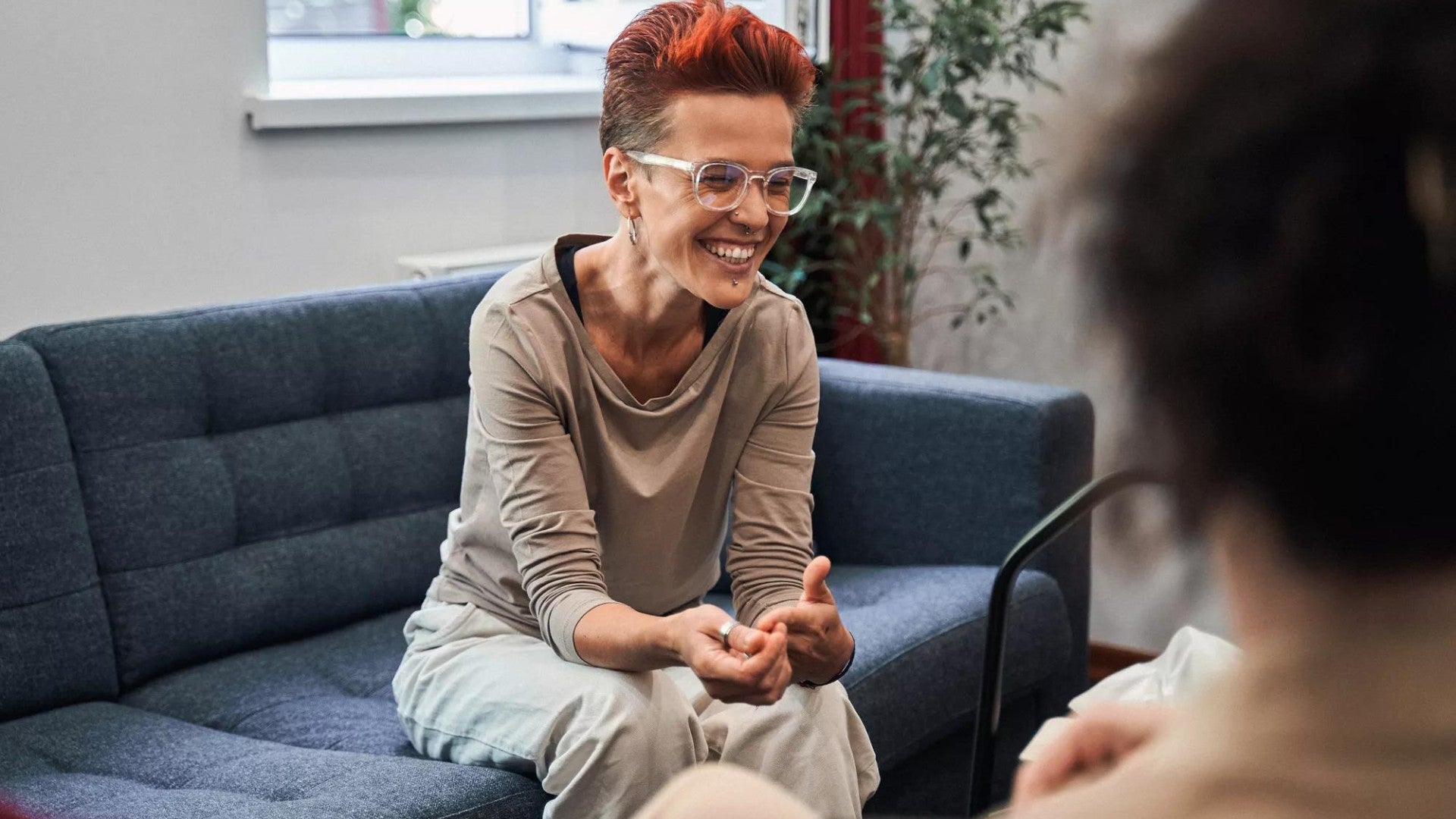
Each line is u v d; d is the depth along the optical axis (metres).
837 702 1.59
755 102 1.48
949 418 2.49
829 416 2.62
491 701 1.60
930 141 3.11
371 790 1.54
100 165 2.45
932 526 2.52
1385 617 0.28
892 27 3.19
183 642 2.03
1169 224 0.27
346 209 2.80
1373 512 0.27
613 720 1.48
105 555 1.97
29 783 1.62
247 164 2.64
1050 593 2.38
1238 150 0.26
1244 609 0.30
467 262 2.87
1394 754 0.28
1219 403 0.27
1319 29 0.26
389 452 2.31
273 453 2.18
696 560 1.77
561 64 3.42
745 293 1.54
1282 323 0.26
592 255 1.64
